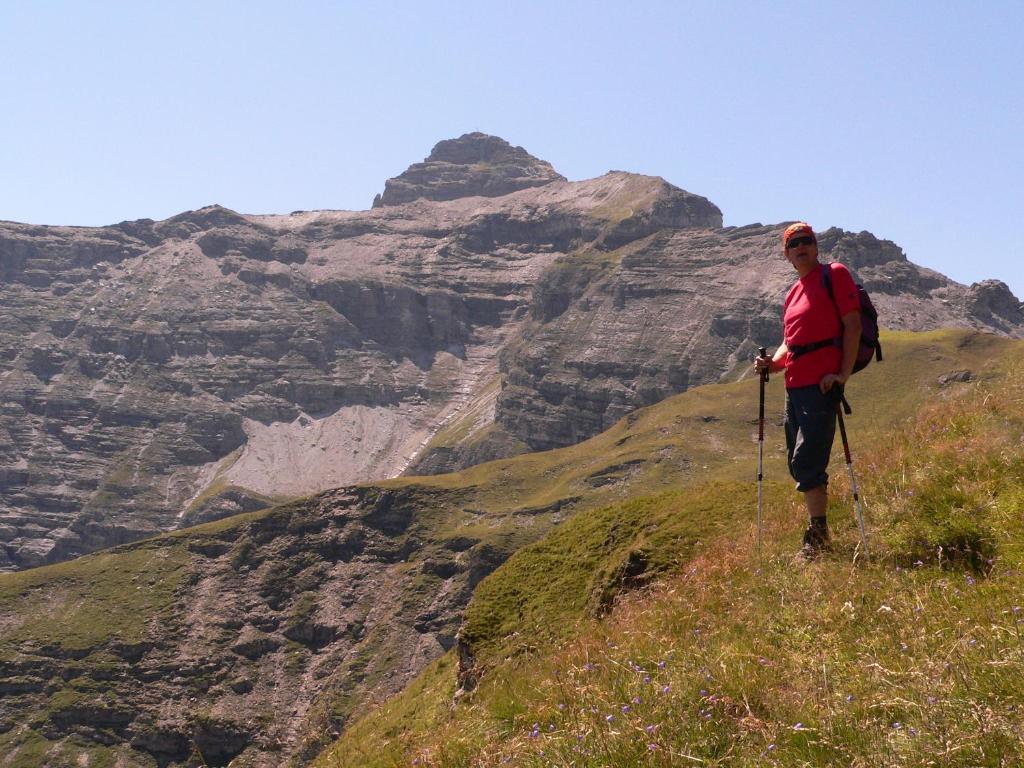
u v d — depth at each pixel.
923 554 6.07
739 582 6.59
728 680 5.05
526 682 6.57
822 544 6.52
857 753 4.30
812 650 5.29
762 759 4.44
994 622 4.97
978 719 4.21
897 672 4.73
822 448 6.53
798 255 6.66
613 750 4.74
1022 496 6.29
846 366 6.41
